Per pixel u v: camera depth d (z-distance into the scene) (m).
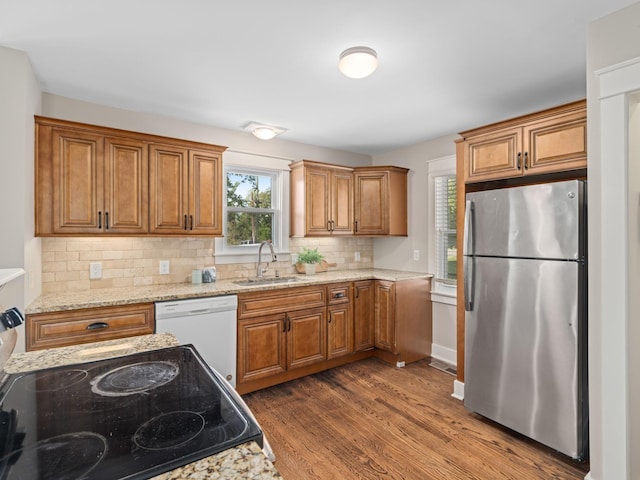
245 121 3.26
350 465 2.03
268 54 2.09
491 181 2.88
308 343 3.27
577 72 2.30
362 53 1.96
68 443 0.73
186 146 2.93
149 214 2.75
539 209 2.14
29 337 2.11
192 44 1.98
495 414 2.37
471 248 2.50
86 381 1.04
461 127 3.44
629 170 1.69
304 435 2.34
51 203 2.38
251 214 3.72
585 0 1.62
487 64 2.20
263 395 2.93
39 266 2.51
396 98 2.73
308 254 3.83
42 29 1.84
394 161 4.31
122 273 2.95
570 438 2.00
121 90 2.59
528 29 1.83
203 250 3.35
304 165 3.72
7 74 2.03
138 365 1.17
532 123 2.31
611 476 1.73
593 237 1.82
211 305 2.72
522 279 2.22
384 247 4.45
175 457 0.68
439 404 2.76
